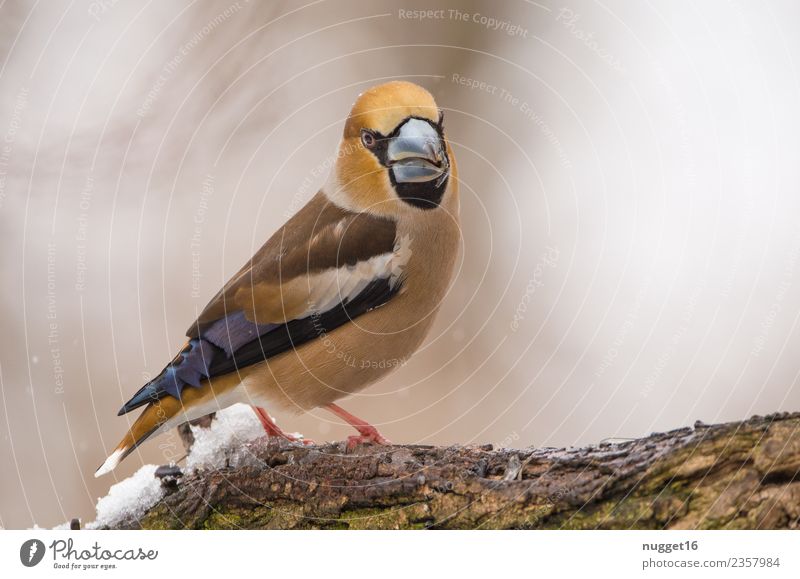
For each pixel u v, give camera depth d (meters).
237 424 7.56
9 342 11.76
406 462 6.11
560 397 12.31
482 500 5.79
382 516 5.96
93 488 11.57
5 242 11.74
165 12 12.28
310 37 13.26
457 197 8.38
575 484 5.62
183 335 12.06
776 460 5.21
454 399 12.53
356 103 8.27
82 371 11.88
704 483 5.33
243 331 7.75
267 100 12.73
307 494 6.16
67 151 11.78
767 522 5.21
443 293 8.39
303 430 12.09
